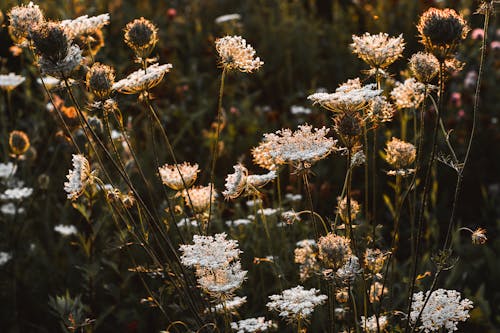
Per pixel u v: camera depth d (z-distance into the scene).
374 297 3.10
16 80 4.76
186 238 3.68
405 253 5.17
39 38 2.55
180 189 2.99
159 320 4.08
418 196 5.48
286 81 7.71
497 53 7.18
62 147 5.32
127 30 2.84
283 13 8.84
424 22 2.46
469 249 4.96
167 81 7.15
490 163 6.06
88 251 3.96
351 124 2.46
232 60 2.81
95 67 2.75
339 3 9.97
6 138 5.08
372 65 2.72
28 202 5.03
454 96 6.49
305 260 3.17
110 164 4.76
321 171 5.81
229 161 5.91
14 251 4.45
